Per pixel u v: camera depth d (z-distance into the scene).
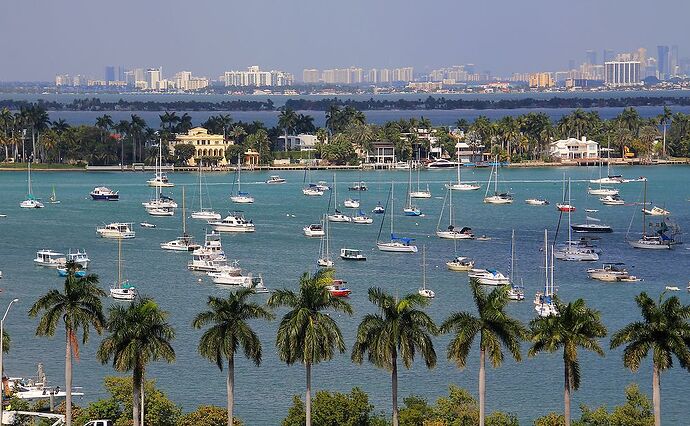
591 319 158.38
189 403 193.50
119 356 156.25
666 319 155.50
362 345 160.38
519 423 184.50
